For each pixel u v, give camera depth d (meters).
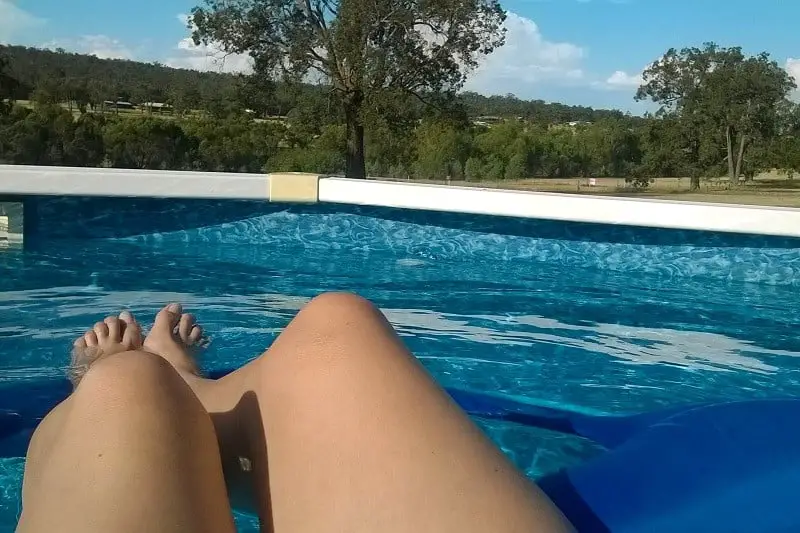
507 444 2.19
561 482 1.30
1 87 20.31
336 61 16.95
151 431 1.00
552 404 2.56
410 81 16.92
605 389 2.78
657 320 3.93
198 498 0.98
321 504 0.95
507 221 5.50
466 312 3.94
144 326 3.32
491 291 4.47
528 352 3.24
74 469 0.96
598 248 5.39
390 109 16.45
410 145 22.52
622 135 29.20
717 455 1.35
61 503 0.92
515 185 25.30
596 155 29.00
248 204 5.67
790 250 5.01
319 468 0.98
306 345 1.11
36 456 1.19
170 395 1.07
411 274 4.88
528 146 27.52
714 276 5.19
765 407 1.56
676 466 1.32
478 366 3.01
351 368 1.05
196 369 2.36
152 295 4.02
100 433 0.99
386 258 5.43
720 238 5.15
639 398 2.68
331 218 5.70
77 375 2.44
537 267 5.34
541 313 3.98
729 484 1.25
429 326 3.62
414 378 1.04
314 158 18.62
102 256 4.96
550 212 5.29
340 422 1.00
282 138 19.55
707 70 29.12
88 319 3.48
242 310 3.77
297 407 1.06
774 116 29.05
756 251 5.09
